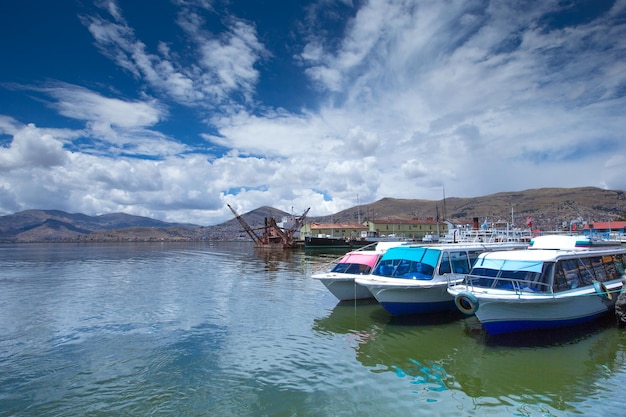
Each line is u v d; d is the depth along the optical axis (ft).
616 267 71.00
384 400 35.78
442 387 38.58
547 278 53.42
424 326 61.62
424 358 46.75
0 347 52.85
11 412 33.99
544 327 53.83
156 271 157.69
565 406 34.45
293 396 36.70
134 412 33.86
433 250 69.97
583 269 61.11
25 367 45.06
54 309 77.61
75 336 57.88
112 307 79.15
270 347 51.78
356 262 83.82
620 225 259.39
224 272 149.59
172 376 41.91
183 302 83.97
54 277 136.98
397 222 387.75
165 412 33.78
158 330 60.80
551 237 77.66
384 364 44.98
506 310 50.72
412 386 38.83
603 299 59.52
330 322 64.80
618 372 41.60
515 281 54.39
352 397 36.45
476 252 76.43
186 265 188.24
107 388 38.96
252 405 34.99
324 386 38.99
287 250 348.18
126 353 49.78
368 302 81.51
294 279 123.65
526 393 37.04
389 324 63.10
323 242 320.29
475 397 36.22
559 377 40.52
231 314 71.41
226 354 49.08
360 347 51.39
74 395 37.40
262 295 91.56
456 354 47.93
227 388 38.65
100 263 206.59
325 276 78.33
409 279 67.67
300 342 53.93
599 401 35.24
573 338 52.65
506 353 47.67
